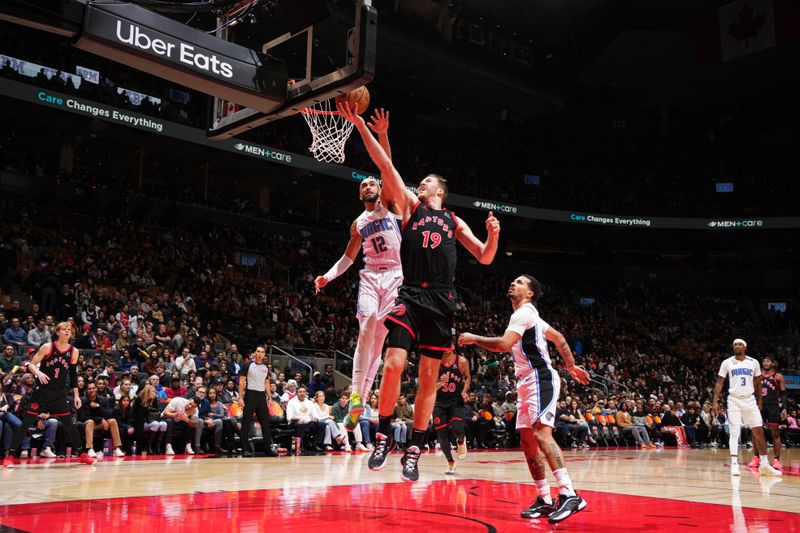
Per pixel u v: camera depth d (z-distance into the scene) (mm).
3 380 9875
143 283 18766
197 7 5922
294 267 24281
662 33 31125
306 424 11977
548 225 33406
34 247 18297
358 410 5027
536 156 34500
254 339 18438
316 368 17234
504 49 30078
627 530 4176
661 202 33500
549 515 4527
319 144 6863
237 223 24641
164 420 10836
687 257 36250
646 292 33594
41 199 20359
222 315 18812
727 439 20344
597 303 33062
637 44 31828
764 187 33406
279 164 25281
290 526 3949
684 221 32219
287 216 26438
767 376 10758
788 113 33000
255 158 24844
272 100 5543
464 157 32219
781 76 32531
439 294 4266
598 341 28531
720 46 29734
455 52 28312
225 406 11672
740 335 31188
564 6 28688
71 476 7008
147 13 5035
